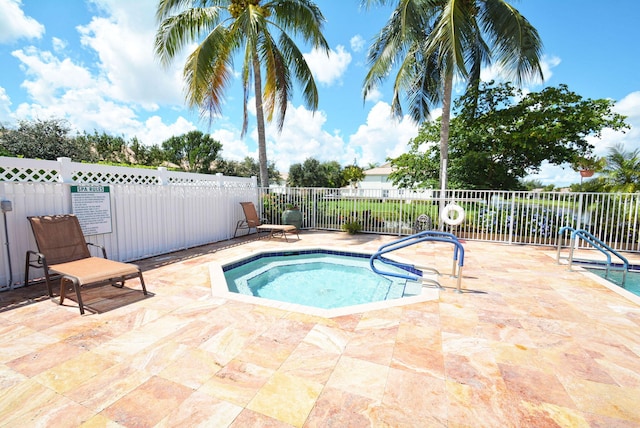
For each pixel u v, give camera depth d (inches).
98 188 196.7
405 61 406.9
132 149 1031.6
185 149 1259.8
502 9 342.6
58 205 175.2
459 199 339.9
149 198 236.4
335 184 1542.8
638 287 196.9
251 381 82.7
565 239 301.6
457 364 92.0
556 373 88.0
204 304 138.6
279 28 395.2
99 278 130.7
